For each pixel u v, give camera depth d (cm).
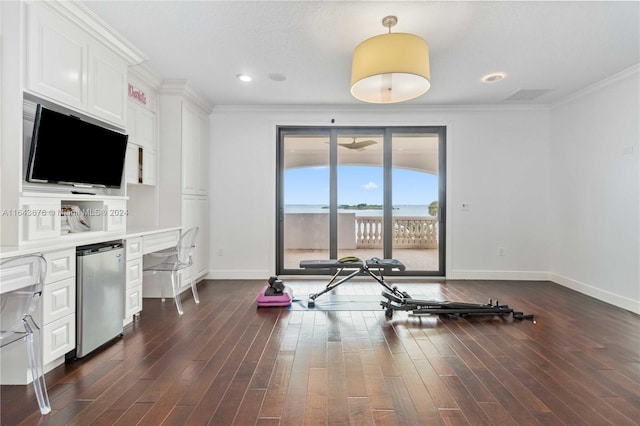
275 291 366
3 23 206
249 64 340
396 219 500
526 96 435
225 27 269
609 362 226
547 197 477
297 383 198
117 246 267
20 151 206
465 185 484
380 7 239
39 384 169
